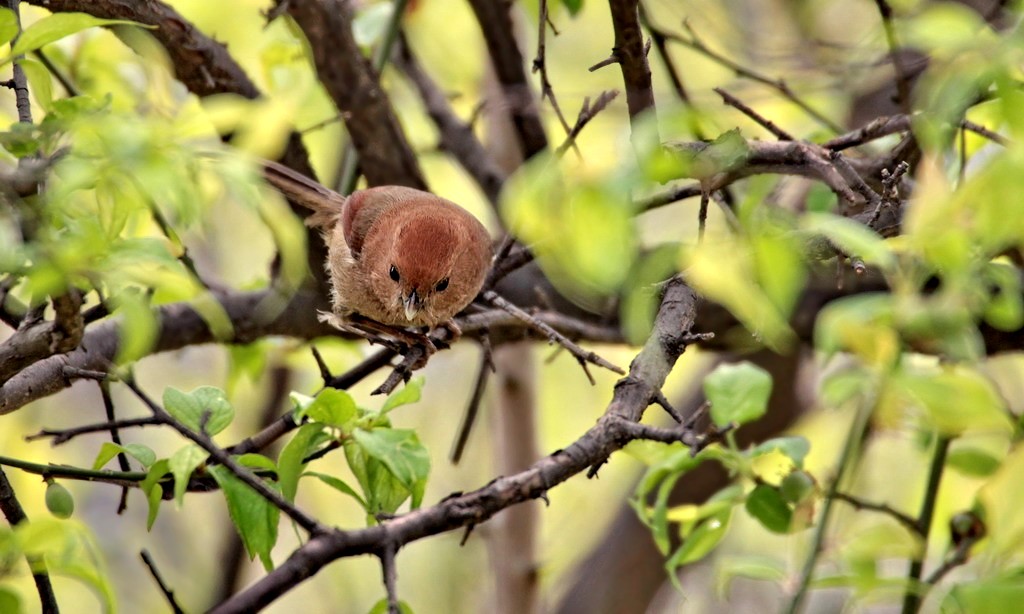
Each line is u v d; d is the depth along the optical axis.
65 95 10.55
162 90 11.19
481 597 16.67
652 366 6.63
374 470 6.55
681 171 4.91
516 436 13.33
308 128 11.18
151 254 6.01
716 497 8.25
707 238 6.32
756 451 8.22
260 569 16.69
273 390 14.22
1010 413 8.05
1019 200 5.20
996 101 6.67
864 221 7.45
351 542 5.65
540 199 4.83
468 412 10.12
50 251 5.68
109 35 10.91
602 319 10.90
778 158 7.14
